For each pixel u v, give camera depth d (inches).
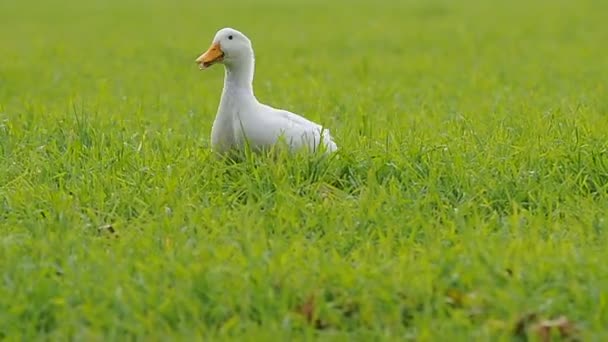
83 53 1204.5
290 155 505.0
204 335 352.2
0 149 562.6
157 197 468.4
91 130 581.0
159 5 2000.5
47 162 525.3
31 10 1924.2
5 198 478.0
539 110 691.4
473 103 768.3
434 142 561.6
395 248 418.3
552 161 515.2
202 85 921.5
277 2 2012.8
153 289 368.8
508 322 350.6
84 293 369.4
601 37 1279.5
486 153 527.8
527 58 1083.9
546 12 1649.9
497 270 378.3
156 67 1074.1
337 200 473.1
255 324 354.3
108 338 346.3
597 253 402.6
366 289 370.3
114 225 440.5
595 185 487.8
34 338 353.7
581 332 346.9
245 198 479.5
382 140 561.0
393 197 459.5
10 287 376.2
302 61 1089.4
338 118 682.8
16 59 1145.4
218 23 1589.6
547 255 396.8
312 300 365.1
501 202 474.3
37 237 424.2
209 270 381.7
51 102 828.0
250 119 509.4
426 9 1768.0
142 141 566.6
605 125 603.2
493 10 1721.2
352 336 352.5
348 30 1437.0
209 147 562.3
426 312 355.3
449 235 422.0
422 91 848.9
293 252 404.8
